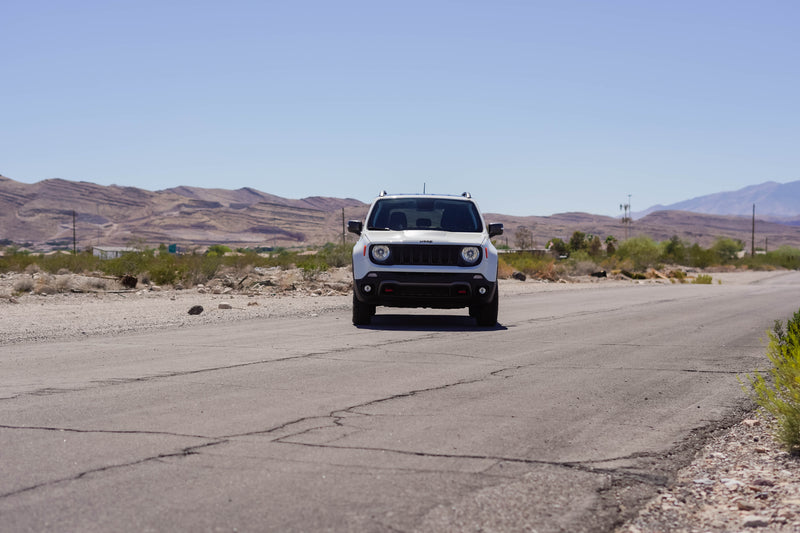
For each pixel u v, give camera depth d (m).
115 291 21.11
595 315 15.38
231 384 7.32
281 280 24.50
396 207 13.88
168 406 6.29
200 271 25.48
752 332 12.41
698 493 4.39
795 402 5.74
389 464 4.67
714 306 18.19
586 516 3.89
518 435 5.48
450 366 8.57
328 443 5.14
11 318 13.84
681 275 47.03
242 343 10.37
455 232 13.06
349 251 34.22
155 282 24.28
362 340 10.77
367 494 4.10
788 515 3.99
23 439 5.18
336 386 7.27
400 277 12.23
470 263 12.33
